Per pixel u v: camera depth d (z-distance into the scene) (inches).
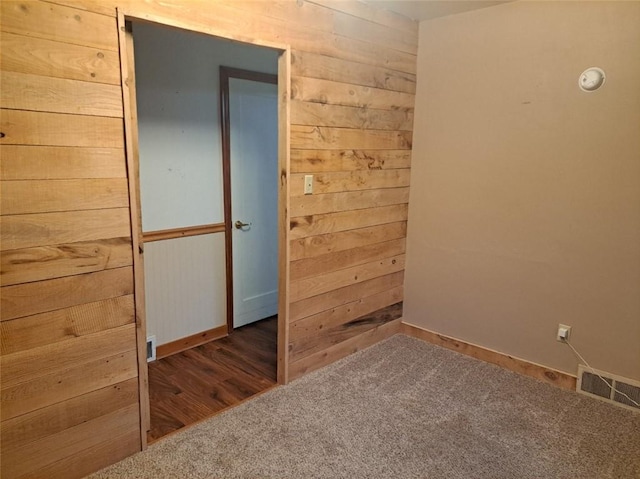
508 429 91.1
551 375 110.3
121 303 76.3
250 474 77.4
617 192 96.7
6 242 62.8
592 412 97.9
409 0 107.0
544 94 104.1
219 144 126.5
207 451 83.1
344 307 119.6
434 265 130.1
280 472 78.0
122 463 79.6
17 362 66.2
